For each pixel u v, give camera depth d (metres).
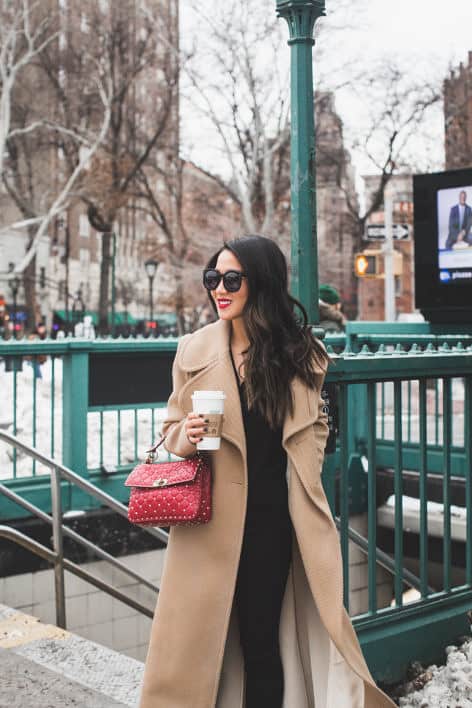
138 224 64.31
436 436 8.24
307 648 2.85
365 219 37.56
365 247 38.31
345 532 3.69
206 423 2.59
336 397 3.63
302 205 3.60
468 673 3.63
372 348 8.40
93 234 78.38
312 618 2.83
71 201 39.69
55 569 4.95
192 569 2.74
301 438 2.75
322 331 3.61
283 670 2.79
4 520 6.76
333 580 2.69
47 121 36.47
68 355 7.21
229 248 2.82
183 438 2.66
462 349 4.23
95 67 37.75
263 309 2.75
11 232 56.16
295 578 2.85
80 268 75.81
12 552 6.61
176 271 38.44
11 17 35.78
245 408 2.76
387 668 3.75
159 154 43.88
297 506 2.71
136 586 7.30
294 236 3.62
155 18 35.78
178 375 2.88
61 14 36.88
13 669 3.89
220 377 2.77
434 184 8.37
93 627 7.03
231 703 2.83
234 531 2.72
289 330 2.82
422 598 4.01
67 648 4.17
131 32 37.25
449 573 4.13
